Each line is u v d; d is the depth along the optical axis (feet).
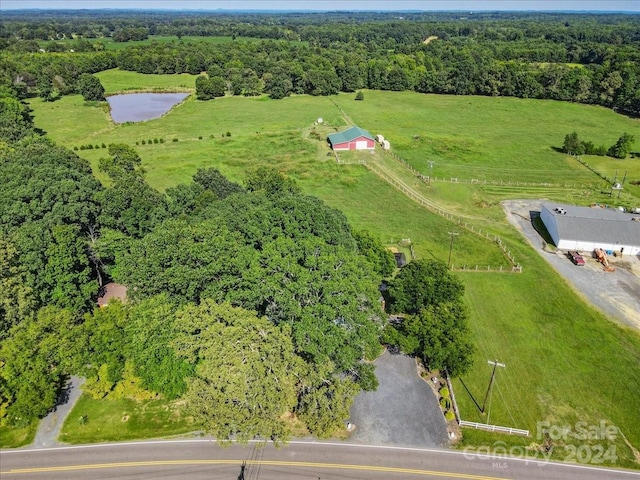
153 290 140.05
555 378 147.74
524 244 231.71
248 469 119.34
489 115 481.87
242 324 115.75
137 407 137.28
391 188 298.15
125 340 128.57
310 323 119.65
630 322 174.29
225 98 567.59
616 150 349.61
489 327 171.01
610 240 220.64
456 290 161.89
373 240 187.62
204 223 159.53
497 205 276.00
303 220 162.81
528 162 345.31
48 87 550.36
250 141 388.98
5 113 372.38
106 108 514.68
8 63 581.53
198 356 120.47
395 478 117.08
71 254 168.45
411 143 383.65
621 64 538.06
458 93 578.66
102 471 119.03
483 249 226.17
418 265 166.71
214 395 107.96
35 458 122.11
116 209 191.72
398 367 150.71
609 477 116.88
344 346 122.21
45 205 186.91
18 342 125.29
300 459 121.70
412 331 143.84
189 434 129.18
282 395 112.27
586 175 319.68
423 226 250.16
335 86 583.99
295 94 591.37
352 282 129.90
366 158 346.74
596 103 518.37
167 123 455.22
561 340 164.66
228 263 139.13
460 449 124.26
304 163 336.08
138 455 123.13
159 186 296.71
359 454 122.83
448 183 306.76
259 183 236.22
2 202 183.42
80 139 402.31
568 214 238.07
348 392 122.21
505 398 140.05
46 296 161.99
